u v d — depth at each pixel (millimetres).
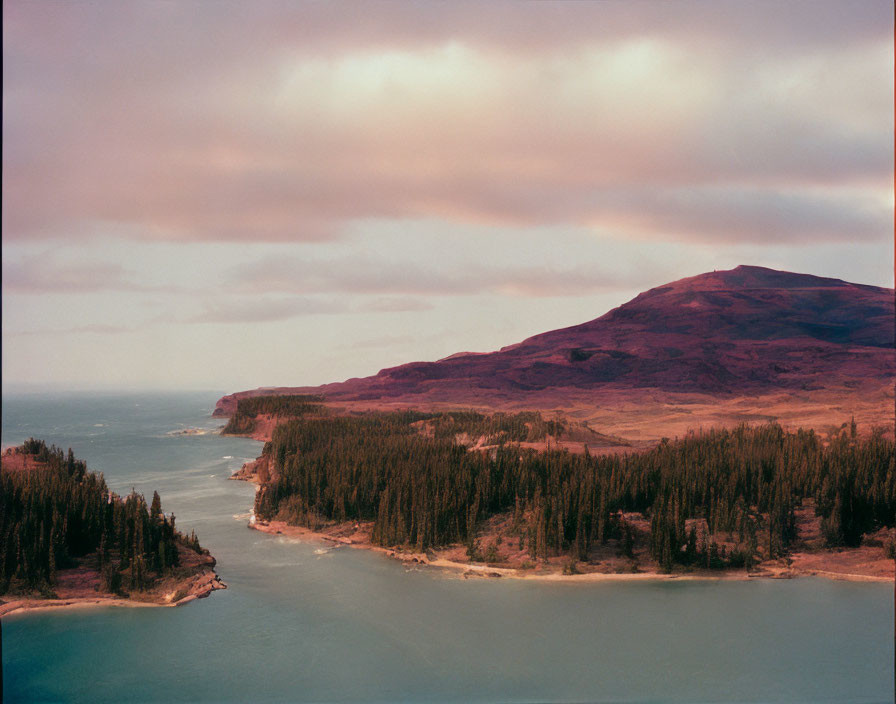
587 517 128625
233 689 83312
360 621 100938
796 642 95062
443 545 133375
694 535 123125
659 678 84812
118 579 110688
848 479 136875
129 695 78812
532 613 103938
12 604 103750
